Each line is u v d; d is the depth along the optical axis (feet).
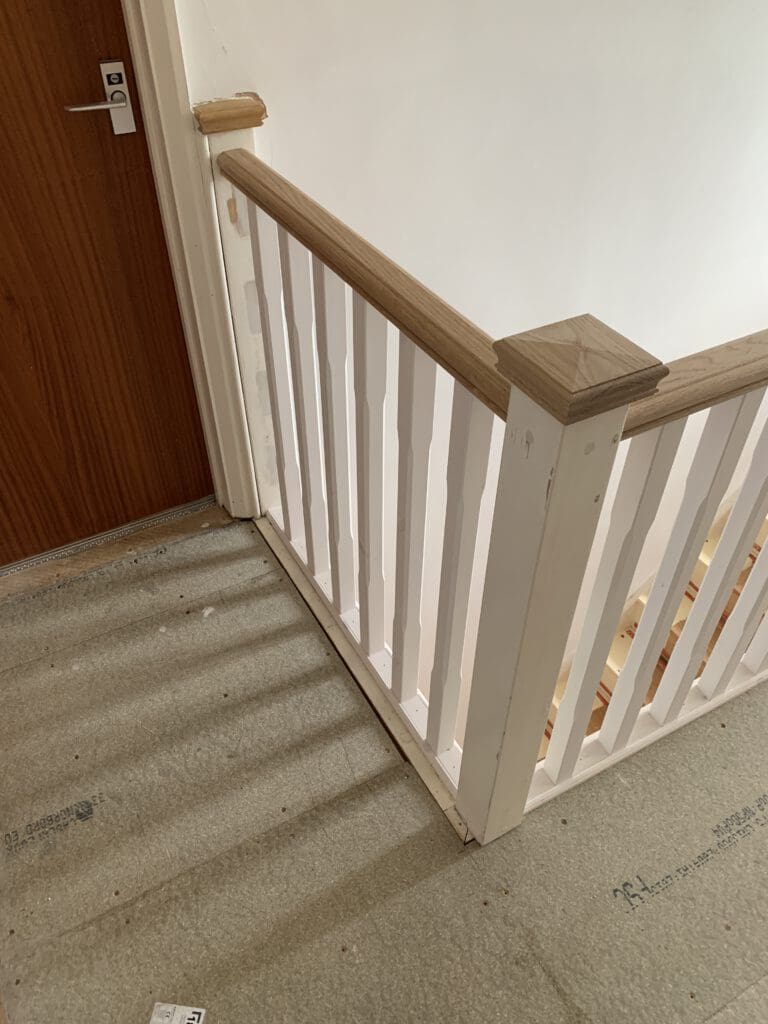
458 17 4.70
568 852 4.15
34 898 4.00
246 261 4.73
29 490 5.56
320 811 4.34
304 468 4.85
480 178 5.54
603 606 3.38
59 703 4.90
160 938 3.85
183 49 3.92
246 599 5.57
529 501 2.53
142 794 4.43
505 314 6.56
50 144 4.29
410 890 4.00
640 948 3.82
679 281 7.61
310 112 4.56
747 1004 3.65
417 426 3.37
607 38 5.39
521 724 3.41
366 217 5.24
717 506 3.20
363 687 4.94
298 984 3.69
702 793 4.40
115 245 4.82
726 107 6.44
